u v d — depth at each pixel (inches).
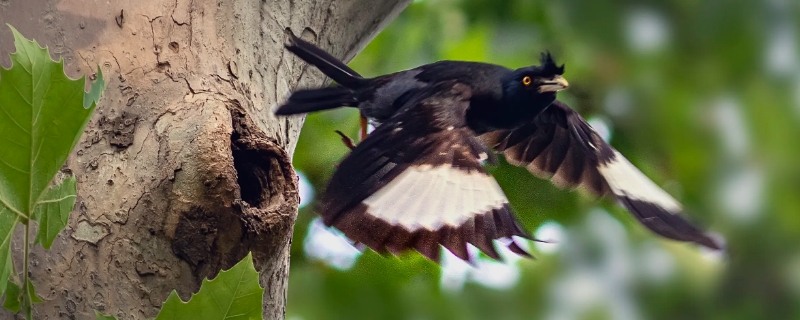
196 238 299.0
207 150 299.4
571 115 307.3
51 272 298.0
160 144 299.9
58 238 298.5
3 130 291.9
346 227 296.0
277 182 300.7
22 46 291.7
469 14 324.2
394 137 299.4
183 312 292.5
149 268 298.7
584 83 323.3
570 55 323.3
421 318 320.2
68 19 302.2
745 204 323.3
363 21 313.9
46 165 292.4
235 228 299.1
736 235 323.0
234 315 292.7
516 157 307.7
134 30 303.0
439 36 324.2
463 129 300.5
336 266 321.7
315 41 311.1
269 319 301.9
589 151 306.8
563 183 306.8
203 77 303.1
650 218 303.4
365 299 320.8
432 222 296.4
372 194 297.0
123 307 298.2
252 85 305.6
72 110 292.2
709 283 321.1
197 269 299.0
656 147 323.9
